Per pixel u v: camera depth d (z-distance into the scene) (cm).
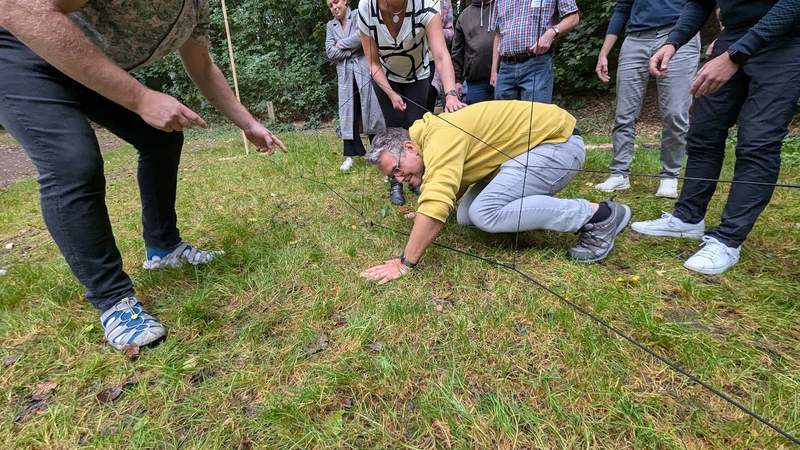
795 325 136
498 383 119
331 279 175
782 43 151
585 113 673
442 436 105
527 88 289
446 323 145
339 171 351
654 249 192
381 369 125
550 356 128
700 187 193
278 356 134
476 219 184
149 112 121
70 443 109
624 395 112
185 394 122
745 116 163
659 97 253
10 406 121
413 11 232
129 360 135
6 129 128
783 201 236
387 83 265
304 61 845
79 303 169
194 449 104
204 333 147
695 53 238
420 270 179
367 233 221
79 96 136
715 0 190
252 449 104
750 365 121
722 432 102
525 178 179
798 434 101
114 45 139
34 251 235
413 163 182
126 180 387
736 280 163
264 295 167
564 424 107
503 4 289
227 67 888
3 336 150
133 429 111
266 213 260
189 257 192
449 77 228
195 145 616
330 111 866
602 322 133
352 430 108
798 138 402
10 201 356
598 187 283
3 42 122
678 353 126
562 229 180
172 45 153
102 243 137
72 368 134
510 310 149
